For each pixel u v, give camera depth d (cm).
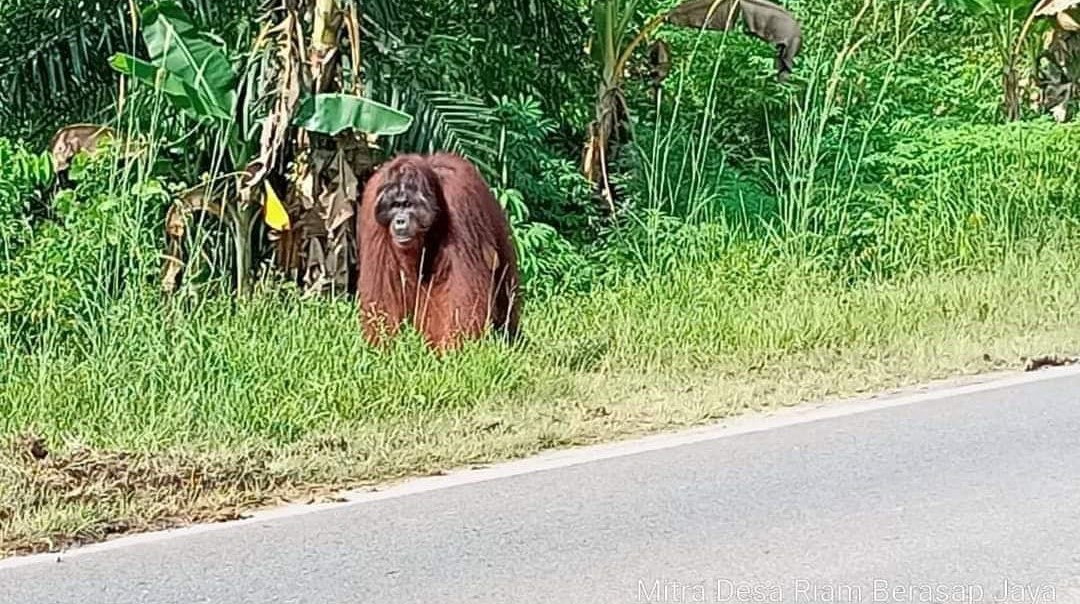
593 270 1374
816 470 691
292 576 541
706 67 1828
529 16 1498
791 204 1458
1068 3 1650
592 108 1591
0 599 515
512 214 1350
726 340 1038
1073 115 1769
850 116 1806
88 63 1386
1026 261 1352
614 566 548
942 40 2002
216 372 862
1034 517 607
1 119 1380
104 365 870
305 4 1202
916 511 618
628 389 888
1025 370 945
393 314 972
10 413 787
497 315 991
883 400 860
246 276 1207
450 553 567
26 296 968
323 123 1166
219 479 670
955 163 1574
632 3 1534
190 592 523
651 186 1510
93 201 1075
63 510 613
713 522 606
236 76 1202
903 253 1421
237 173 1205
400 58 1307
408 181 943
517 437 755
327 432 770
